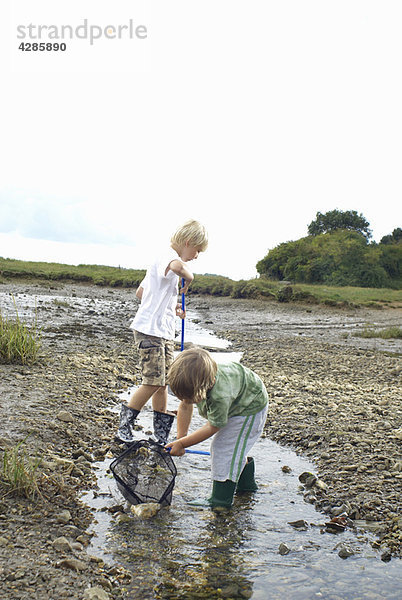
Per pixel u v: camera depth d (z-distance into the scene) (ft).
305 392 22.67
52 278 88.89
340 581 8.54
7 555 8.23
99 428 15.39
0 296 55.42
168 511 10.89
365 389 23.98
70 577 7.93
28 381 18.89
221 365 11.48
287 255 141.69
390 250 145.79
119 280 90.79
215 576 8.51
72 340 31.60
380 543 9.88
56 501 10.36
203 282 91.86
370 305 85.10
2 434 13.14
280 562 9.07
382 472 13.30
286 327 56.03
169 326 14.37
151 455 11.35
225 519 10.68
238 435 11.39
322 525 10.61
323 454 14.71
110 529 9.81
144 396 14.21
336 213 203.31
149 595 7.89
